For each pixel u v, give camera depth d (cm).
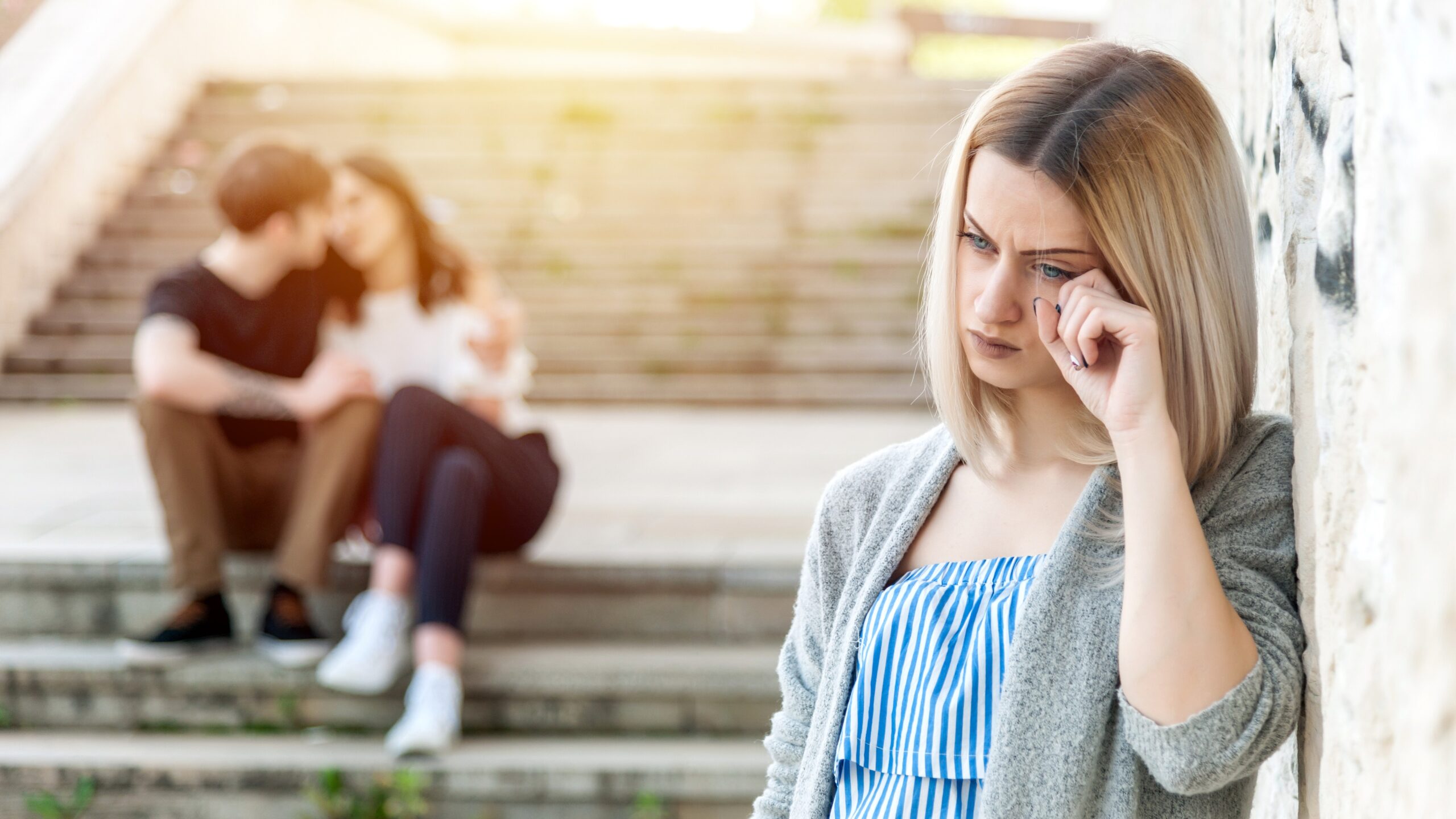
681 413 828
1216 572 115
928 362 144
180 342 364
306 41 1415
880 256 936
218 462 380
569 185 1038
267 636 371
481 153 1074
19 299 848
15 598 397
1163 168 118
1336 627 106
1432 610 79
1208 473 122
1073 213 118
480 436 366
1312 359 116
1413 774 83
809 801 133
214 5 1188
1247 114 168
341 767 342
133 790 349
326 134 1095
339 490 369
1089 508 120
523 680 366
